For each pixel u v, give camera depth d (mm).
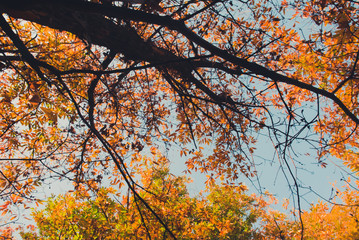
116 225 6711
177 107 4812
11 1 1551
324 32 3691
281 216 7734
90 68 3699
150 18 1885
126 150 4773
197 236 5887
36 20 2262
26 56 1911
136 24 3518
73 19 2371
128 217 5699
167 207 5902
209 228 6012
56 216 7293
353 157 5277
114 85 3938
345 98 4246
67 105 4688
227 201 10711
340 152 4617
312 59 4090
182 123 4879
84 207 7734
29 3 1580
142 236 5551
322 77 4465
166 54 3154
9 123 4262
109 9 1729
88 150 4750
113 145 4664
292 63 4258
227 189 5102
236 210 10805
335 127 4531
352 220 7520
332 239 7945
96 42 2705
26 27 3914
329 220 8109
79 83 4492
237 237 10234
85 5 1662
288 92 4715
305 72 4527
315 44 3840
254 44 3984
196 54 3256
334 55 3641
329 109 4832
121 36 2697
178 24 2021
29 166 4102
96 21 2518
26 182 3953
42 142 4762
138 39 2842
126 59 3096
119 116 4887
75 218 7023
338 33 2918
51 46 3652
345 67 3740
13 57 2121
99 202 5887
